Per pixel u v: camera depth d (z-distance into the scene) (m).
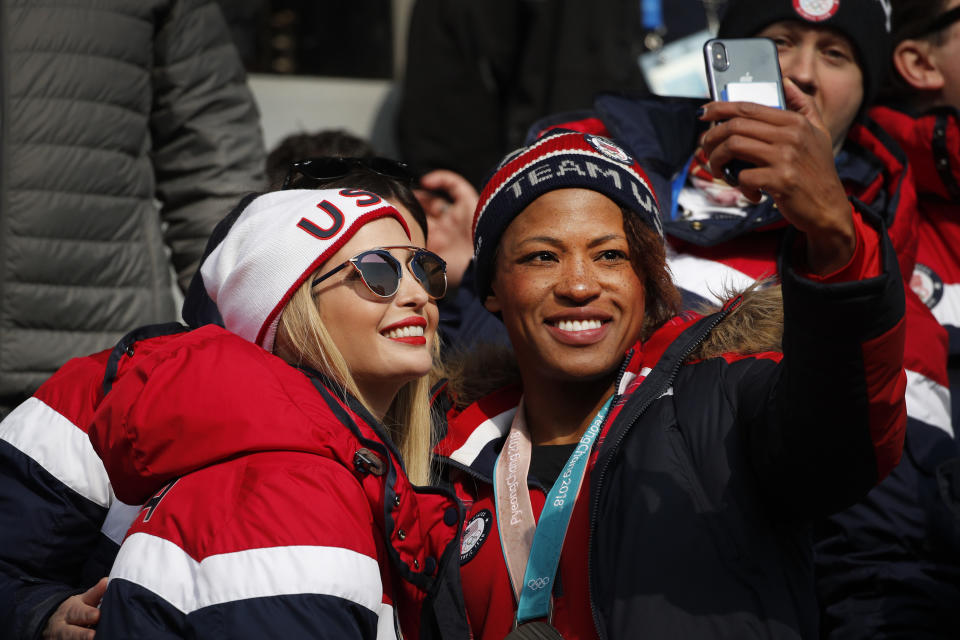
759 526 6.70
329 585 5.76
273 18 18.48
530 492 7.57
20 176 11.11
